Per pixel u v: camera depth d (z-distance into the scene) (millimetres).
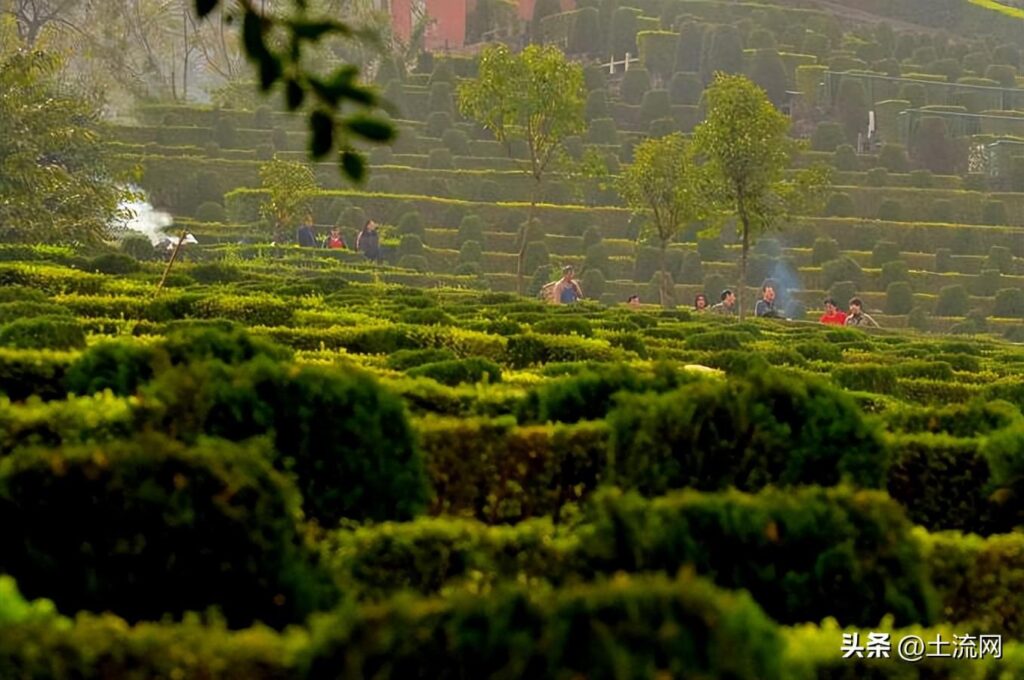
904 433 37031
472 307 96875
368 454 26297
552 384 35719
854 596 21297
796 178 152750
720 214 154875
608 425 29047
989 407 37531
